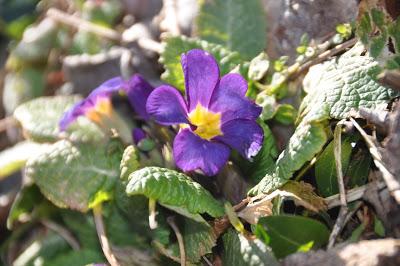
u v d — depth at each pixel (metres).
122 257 0.28
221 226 0.26
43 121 0.31
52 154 0.29
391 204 0.24
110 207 0.29
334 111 0.25
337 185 0.26
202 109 0.26
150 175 0.25
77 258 0.30
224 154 0.26
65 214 0.31
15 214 0.31
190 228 0.27
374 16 0.26
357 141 0.26
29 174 0.29
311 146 0.25
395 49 0.26
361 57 0.26
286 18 0.29
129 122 0.29
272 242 0.25
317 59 0.27
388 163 0.24
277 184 0.25
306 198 0.25
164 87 0.26
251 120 0.26
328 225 0.25
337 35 0.27
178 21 0.31
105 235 0.28
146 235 0.28
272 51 0.29
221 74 0.28
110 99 0.29
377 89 0.25
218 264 0.27
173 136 0.28
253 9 0.29
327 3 0.28
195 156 0.26
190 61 0.26
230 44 0.30
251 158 0.26
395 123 0.24
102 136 0.29
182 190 0.25
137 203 0.28
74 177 0.29
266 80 0.28
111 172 0.29
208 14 0.30
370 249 0.23
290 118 0.27
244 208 0.26
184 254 0.26
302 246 0.25
